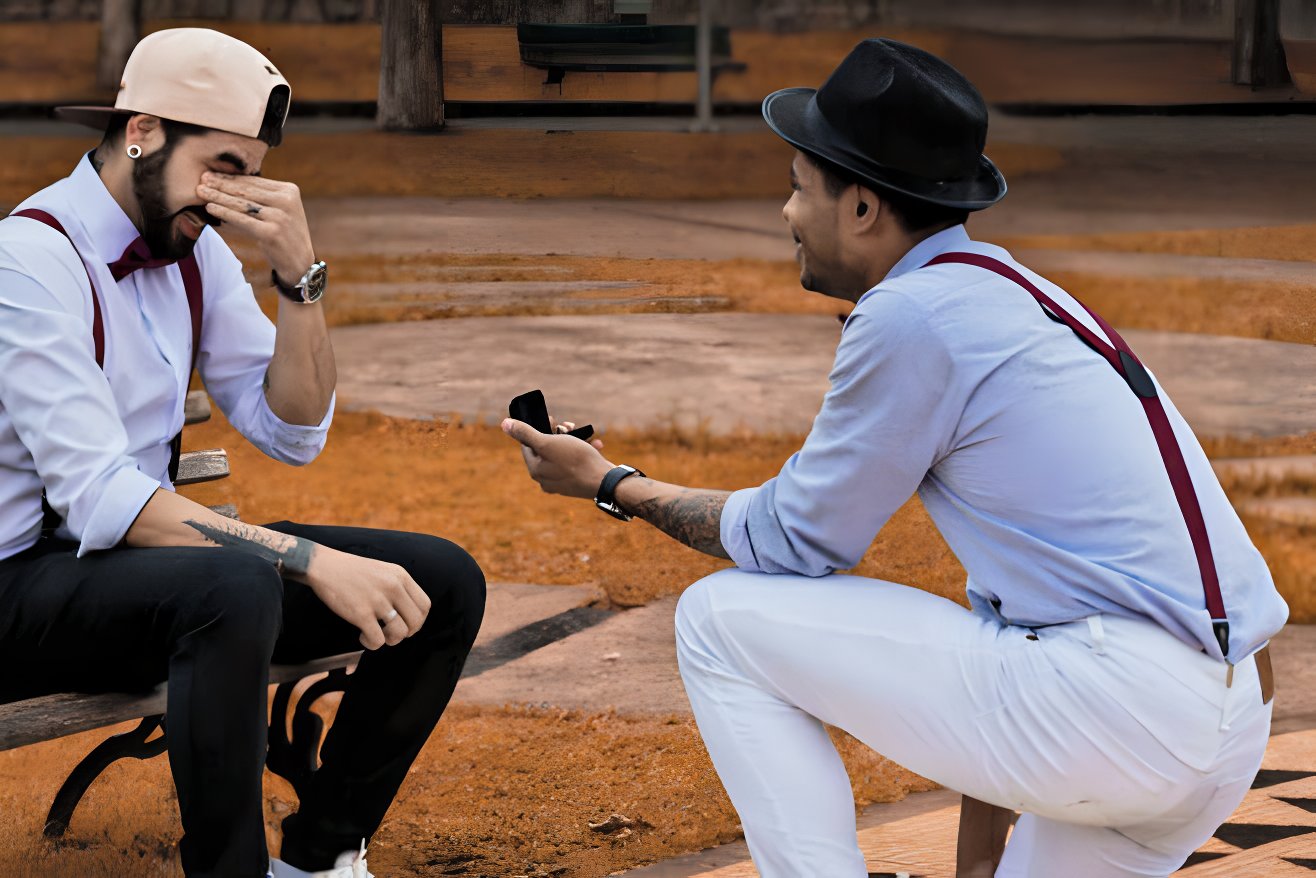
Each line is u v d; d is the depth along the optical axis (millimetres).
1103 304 10727
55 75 25781
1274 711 4137
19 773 3598
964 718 2275
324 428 2930
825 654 2344
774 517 2410
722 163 19156
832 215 2416
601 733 4008
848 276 2480
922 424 2260
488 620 4941
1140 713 2168
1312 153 20188
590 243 13594
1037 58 32031
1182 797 2248
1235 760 2258
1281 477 6629
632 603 5145
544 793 3617
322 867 2760
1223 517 2293
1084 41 34625
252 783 2379
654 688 4348
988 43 33438
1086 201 15961
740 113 24281
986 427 2256
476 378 8703
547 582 5355
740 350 9531
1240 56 29359
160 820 3340
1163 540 2209
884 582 2412
